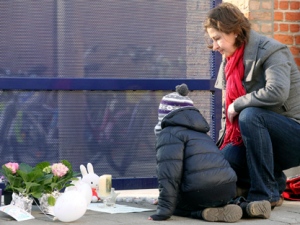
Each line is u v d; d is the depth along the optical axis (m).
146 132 10.59
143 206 9.16
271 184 8.58
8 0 10.18
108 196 8.91
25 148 10.26
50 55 10.30
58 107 10.32
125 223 7.61
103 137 10.46
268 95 8.45
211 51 10.75
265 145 8.48
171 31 10.65
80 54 10.37
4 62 10.20
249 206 7.98
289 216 8.28
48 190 8.24
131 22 10.51
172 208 7.84
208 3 10.74
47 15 10.28
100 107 10.44
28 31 10.24
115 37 10.46
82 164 10.40
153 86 10.52
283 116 8.69
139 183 10.55
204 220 7.89
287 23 10.55
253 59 8.68
